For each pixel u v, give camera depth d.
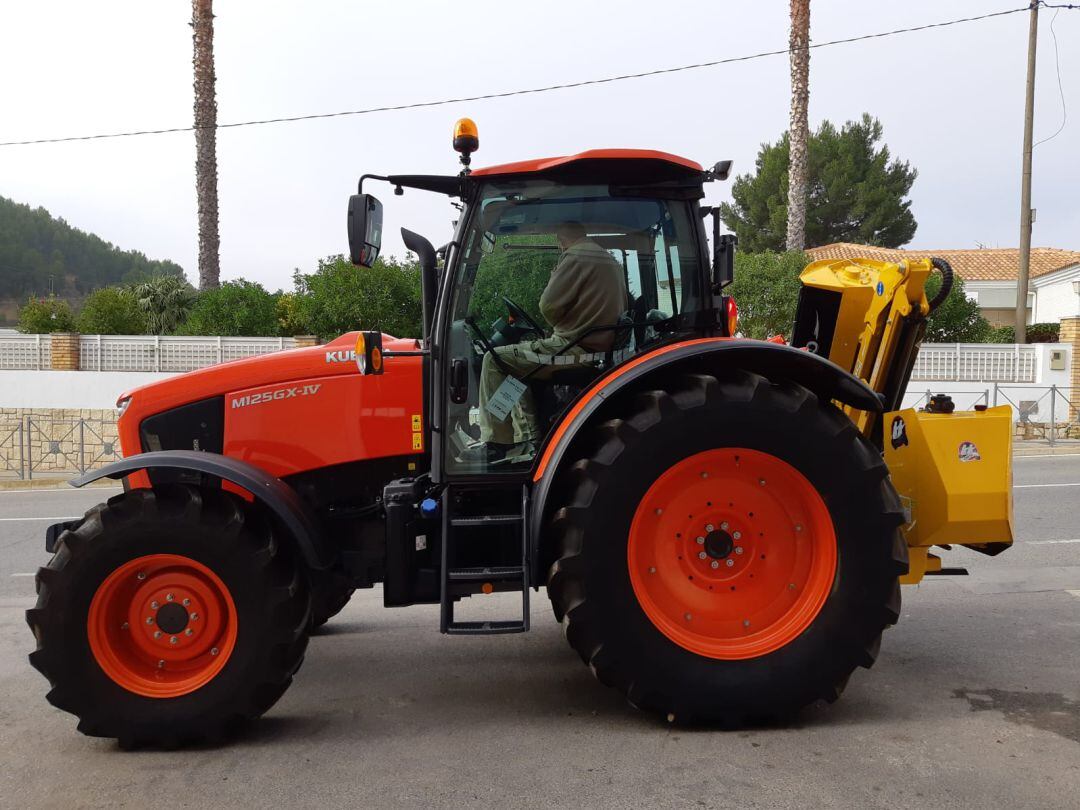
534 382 3.96
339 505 4.27
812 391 3.86
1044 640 4.71
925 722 3.61
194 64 17.89
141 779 3.25
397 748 3.48
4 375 15.52
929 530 4.01
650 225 3.94
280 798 3.06
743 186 37.72
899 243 37.16
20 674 4.58
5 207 136.75
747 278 16.92
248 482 3.55
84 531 3.49
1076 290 25.08
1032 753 3.28
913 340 4.32
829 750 3.34
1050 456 13.30
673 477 3.61
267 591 3.50
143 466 3.53
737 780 3.10
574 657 4.64
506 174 3.80
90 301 22.11
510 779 3.16
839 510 3.59
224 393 4.18
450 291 3.89
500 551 3.86
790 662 3.54
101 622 3.50
